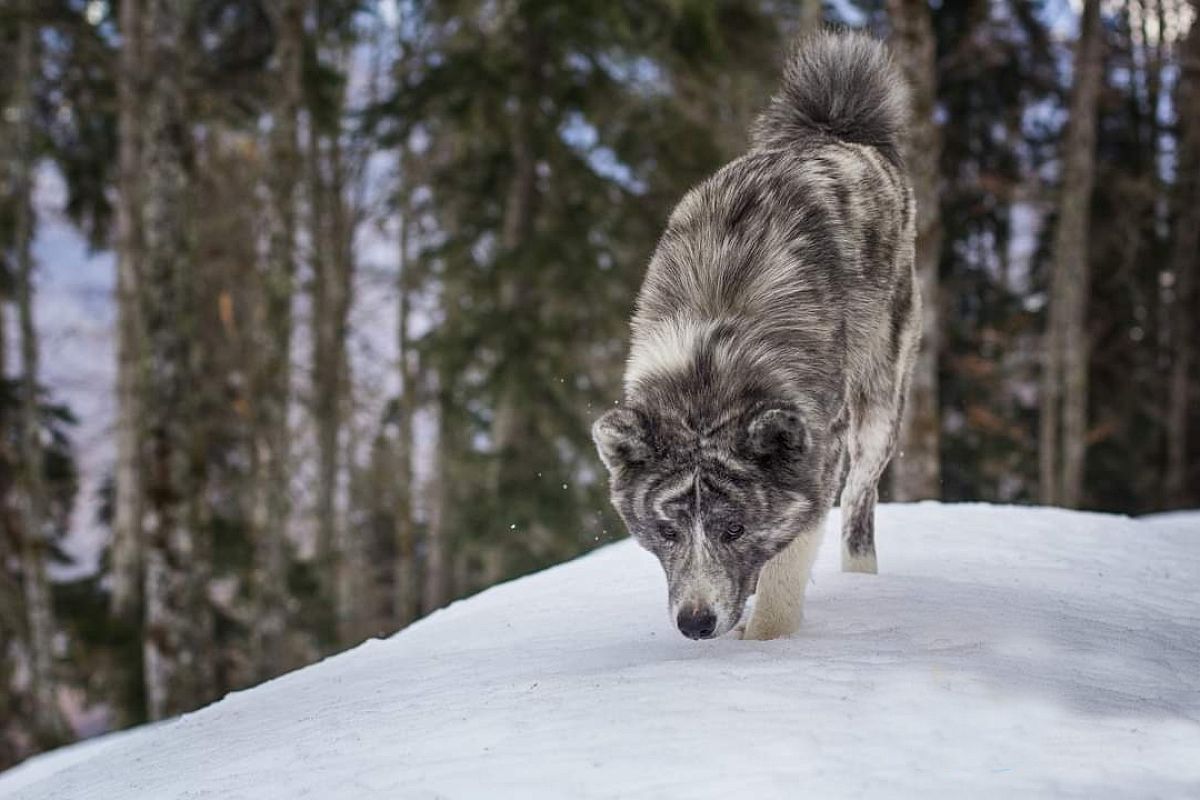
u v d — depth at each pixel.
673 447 4.56
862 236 5.41
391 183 23.55
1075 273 18.91
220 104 20.09
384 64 23.73
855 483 6.10
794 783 2.85
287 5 16.66
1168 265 25.53
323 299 22.30
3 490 20.50
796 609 4.78
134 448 20.06
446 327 18.03
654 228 17.55
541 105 17.19
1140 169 24.05
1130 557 6.93
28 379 18.66
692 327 4.81
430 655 5.59
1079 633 4.68
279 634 17.02
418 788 3.05
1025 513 8.22
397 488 22.48
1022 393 25.28
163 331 13.12
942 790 2.79
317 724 4.30
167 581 13.15
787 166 5.37
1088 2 18.42
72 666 18.50
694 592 4.39
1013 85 22.80
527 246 16.61
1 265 20.78
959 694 3.60
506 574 17.00
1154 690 3.93
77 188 20.69
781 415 4.34
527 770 3.09
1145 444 25.00
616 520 17.33
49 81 19.47
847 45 6.39
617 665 4.43
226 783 3.65
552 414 16.80
